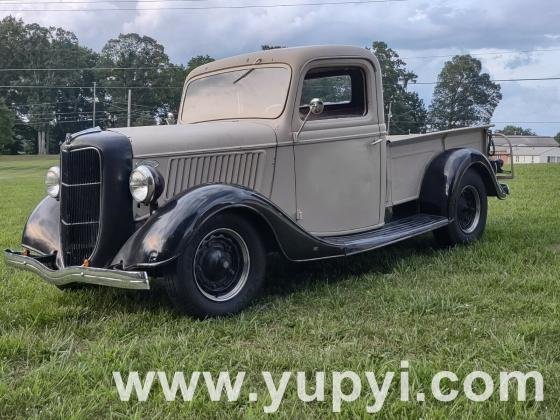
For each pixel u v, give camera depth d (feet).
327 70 16.39
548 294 13.78
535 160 242.99
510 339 10.68
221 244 13.14
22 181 84.02
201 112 17.62
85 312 13.39
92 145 13.06
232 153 14.53
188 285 12.41
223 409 8.71
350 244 15.42
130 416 8.43
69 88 260.42
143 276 11.62
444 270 16.44
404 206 19.90
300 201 15.74
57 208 15.20
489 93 188.14
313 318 12.60
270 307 13.60
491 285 14.70
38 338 11.59
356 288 14.92
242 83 16.71
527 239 20.24
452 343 10.96
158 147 13.55
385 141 17.69
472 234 19.94
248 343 11.50
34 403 8.89
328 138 16.15
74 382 9.61
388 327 11.98
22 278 16.57
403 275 16.06
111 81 245.04
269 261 17.78
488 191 20.93
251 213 13.35
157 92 241.76
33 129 275.39
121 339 11.73
